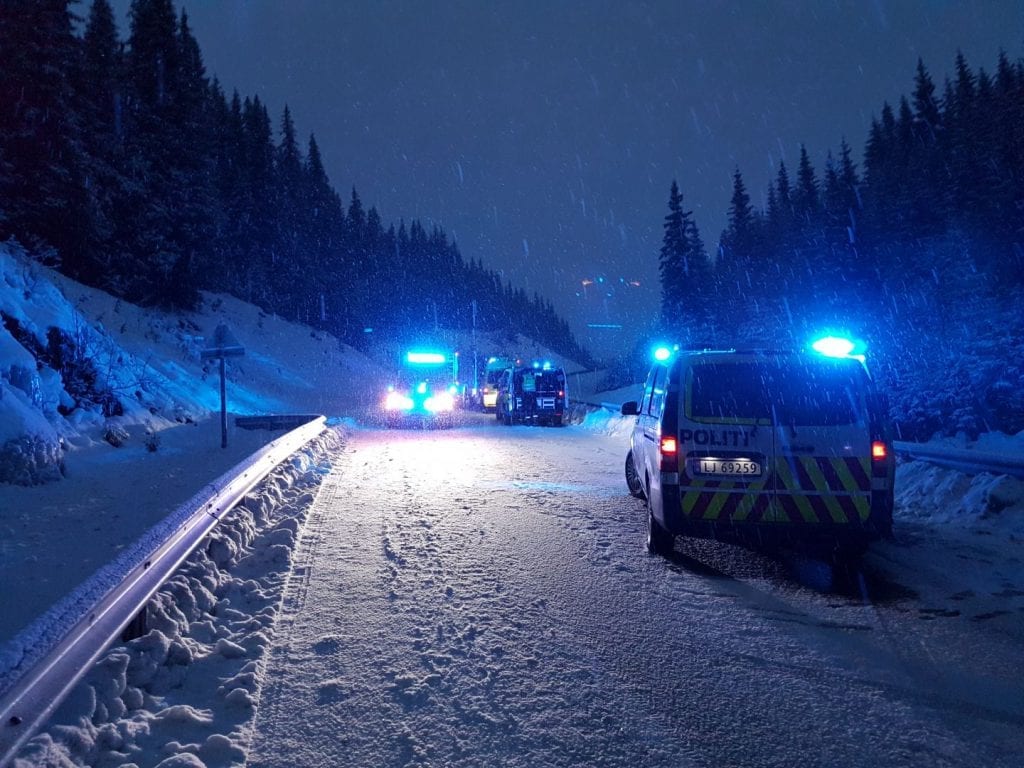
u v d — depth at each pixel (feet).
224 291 185.98
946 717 12.06
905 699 12.75
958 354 81.66
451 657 14.48
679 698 12.80
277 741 11.14
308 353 184.34
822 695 12.93
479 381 138.72
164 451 44.60
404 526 26.27
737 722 11.89
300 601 17.71
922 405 69.00
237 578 18.92
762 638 15.75
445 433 72.54
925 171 171.12
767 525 19.60
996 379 65.41
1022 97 162.30
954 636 15.80
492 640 15.43
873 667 14.19
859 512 19.35
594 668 14.07
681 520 20.03
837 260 164.14
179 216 130.21
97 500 28.35
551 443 60.23
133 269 112.37
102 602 10.85
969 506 25.71
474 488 35.19
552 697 12.78
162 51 124.57
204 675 13.23
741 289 199.41
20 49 77.46
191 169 132.98
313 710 12.16
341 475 39.68
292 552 21.84
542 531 25.77
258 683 12.97
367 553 22.36
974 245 148.36
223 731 11.26
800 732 11.56
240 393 97.19
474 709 12.30
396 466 43.96
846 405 19.92
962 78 206.59
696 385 20.53
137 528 23.73
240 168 196.44
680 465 20.13
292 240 222.28
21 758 8.30
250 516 24.21
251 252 197.67
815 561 22.16
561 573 20.58
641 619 16.90
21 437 31.27
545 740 11.28
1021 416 60.80
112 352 55.16
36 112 78.28
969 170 158.10
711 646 15.28
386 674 13.64
